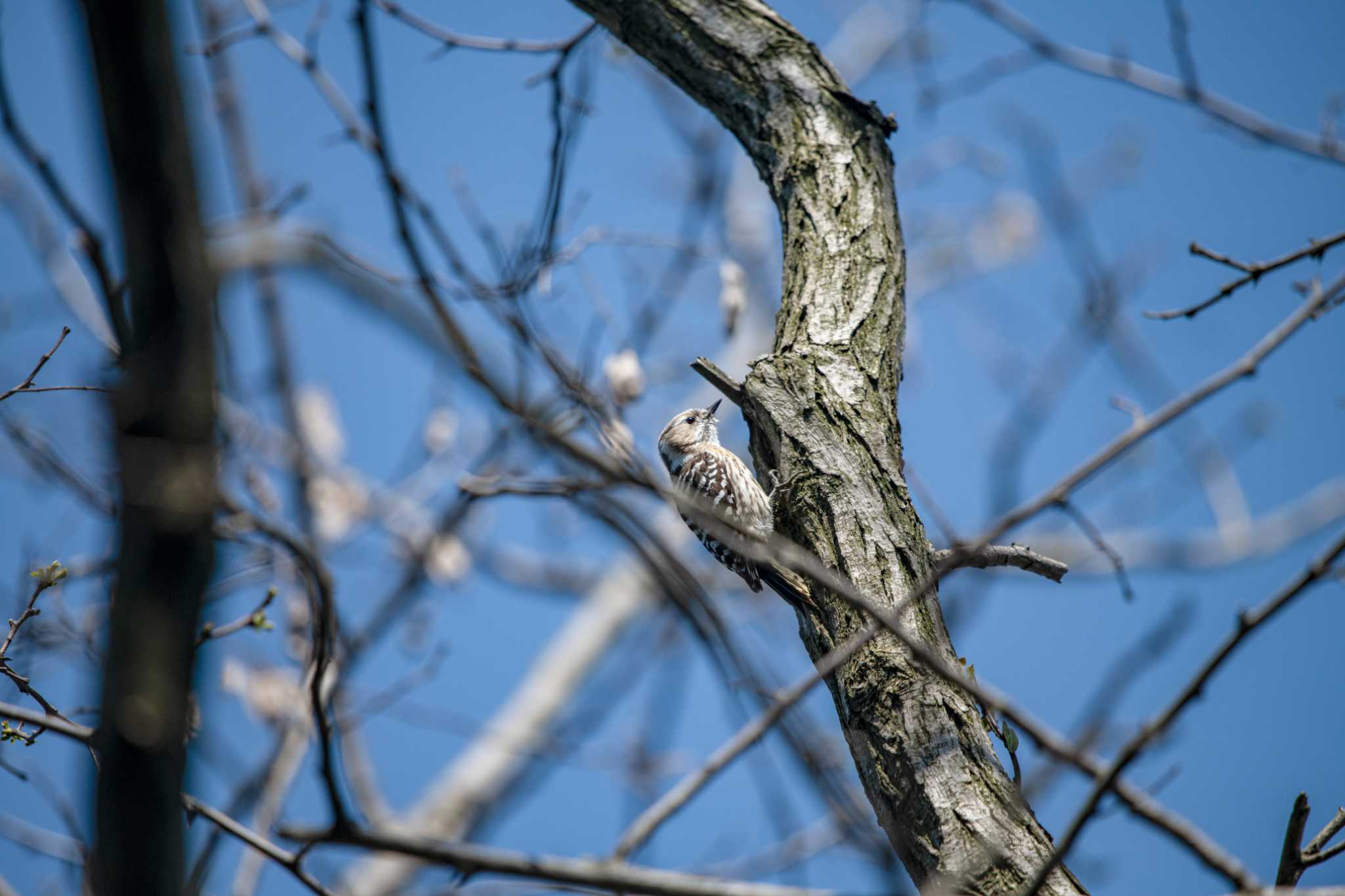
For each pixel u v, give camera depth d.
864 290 9.33
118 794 4.20
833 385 8.63
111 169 3.71
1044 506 5.45
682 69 10.91
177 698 4.15
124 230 3.77
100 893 4.30
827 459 8.19
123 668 4.08
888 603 7.30
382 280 8.14
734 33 10.85
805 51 10.81
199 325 3.92
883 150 10.37
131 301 3.87
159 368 3.90
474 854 7.05
